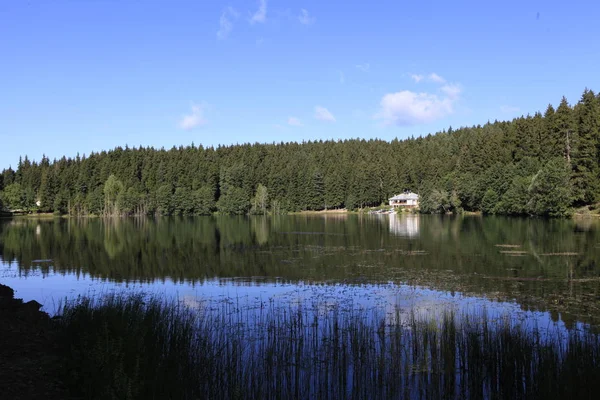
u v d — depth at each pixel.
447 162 114.19
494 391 9.80
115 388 8.31
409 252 35.03
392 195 127.50
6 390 8.80
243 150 145.00
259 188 117.31
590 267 26.67
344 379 10.25
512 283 22.42
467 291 20.72
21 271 28.62
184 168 126.56
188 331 11.86
